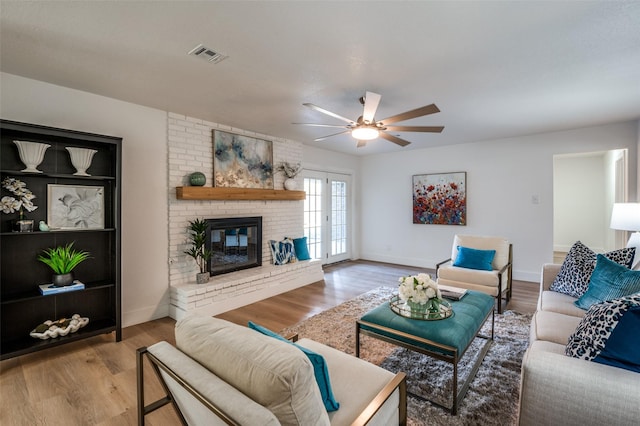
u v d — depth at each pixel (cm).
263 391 93
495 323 317
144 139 333
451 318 221
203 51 215
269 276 416
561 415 123
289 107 335
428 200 595
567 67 240
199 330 124
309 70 244
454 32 191
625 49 212
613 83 272
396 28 186
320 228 610
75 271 288
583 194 732
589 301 221
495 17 176
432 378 219
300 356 97
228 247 416
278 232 486
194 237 362
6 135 250
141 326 323
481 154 535
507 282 387
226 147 410
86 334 269
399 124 406
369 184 684
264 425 83
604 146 427
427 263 605
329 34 193
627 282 202
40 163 261
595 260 254
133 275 328
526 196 495
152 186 341
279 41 202
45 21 179
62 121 279
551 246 477
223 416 89
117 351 267
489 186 528
